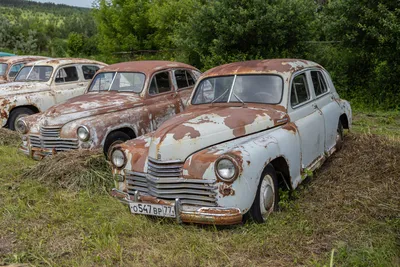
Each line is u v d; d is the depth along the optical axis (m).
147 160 4.36
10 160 6.89
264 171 4.21
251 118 4.55
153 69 7.43
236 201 3.82
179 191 4.03
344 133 7.21
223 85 5.37
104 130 6.32
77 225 4.41
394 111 9.73
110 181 5.60
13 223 4.55
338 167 5.73
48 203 5.04
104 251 3.85
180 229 4.12
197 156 4.01
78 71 10.19
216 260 3.61
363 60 11.45
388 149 6.03
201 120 4.51
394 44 9.87
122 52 18.73
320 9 13.38
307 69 5.70
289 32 11.10
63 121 6.38
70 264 3.69
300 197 4.78
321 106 5.82
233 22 11.05
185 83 8.02
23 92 9.15
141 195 4.31
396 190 4.75
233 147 4.05
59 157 6.04
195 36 12.04
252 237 3.91
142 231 4.14
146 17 18.05
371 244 3.62
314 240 3.81
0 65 12.76
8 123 9.00
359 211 4.28
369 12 9.73
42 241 4.11
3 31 32.91
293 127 4.81
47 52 32.62
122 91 7.41
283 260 3.55
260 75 5.23
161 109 7.27
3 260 3.76
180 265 3.54
